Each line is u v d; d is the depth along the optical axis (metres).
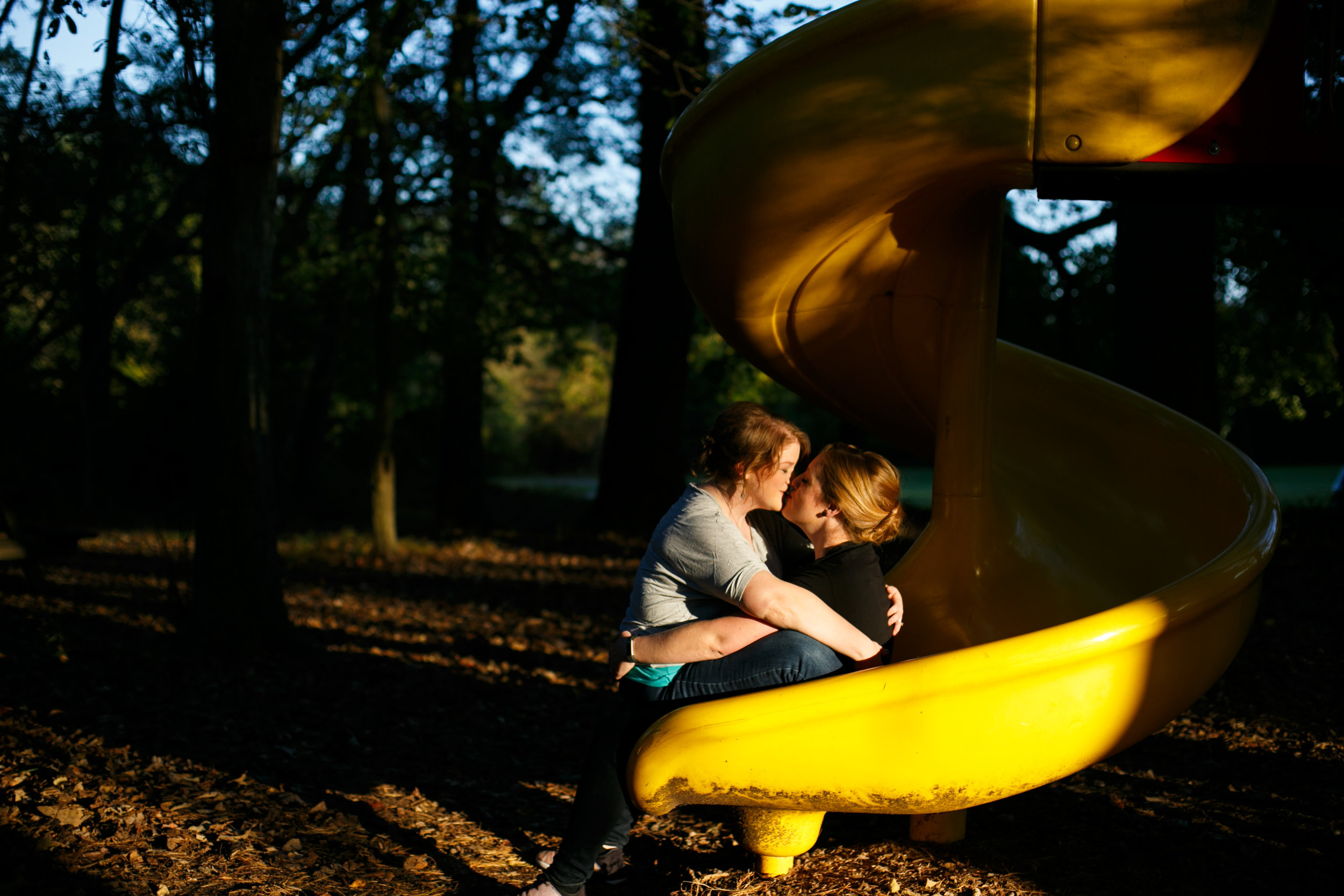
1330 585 7.33
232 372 5.87
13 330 16.69
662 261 12.71
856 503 2.63
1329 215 7.73
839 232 2.78
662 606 2.57
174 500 17.34
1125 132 2.42
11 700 4.46
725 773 2.28
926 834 3.12
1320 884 2.81
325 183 10.91
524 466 42.94
